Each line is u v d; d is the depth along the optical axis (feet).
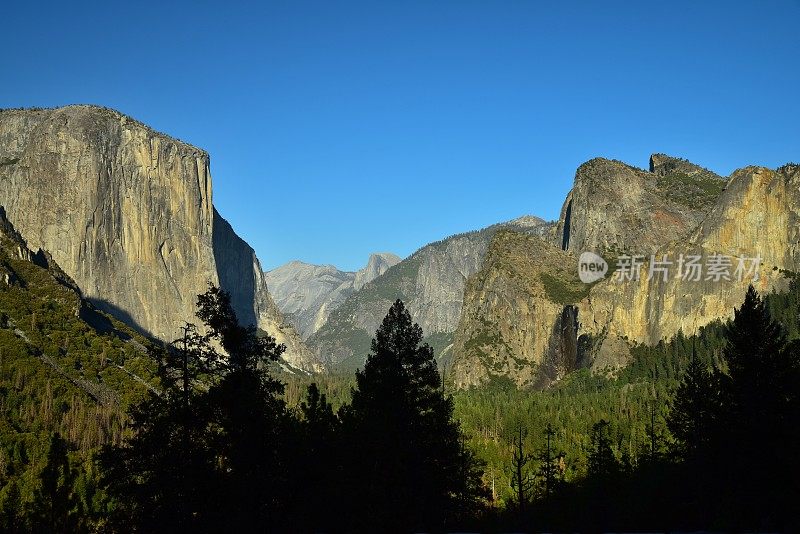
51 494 195.62
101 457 162.40
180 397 165.37
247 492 160.76
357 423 213.25
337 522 190.19
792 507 220.02
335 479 189.98
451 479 223.71
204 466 160.45
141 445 160.66
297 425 187.83
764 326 241.96
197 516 159.74
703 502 260.42
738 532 223.30
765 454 227.81
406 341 224.33
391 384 217.15
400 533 200.64
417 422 217.77
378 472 204.54
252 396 165.89
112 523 164.35
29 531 193.88
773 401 231.71
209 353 169.07
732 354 245.24
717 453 249.34
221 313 169.68
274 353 172.76
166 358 166.91
